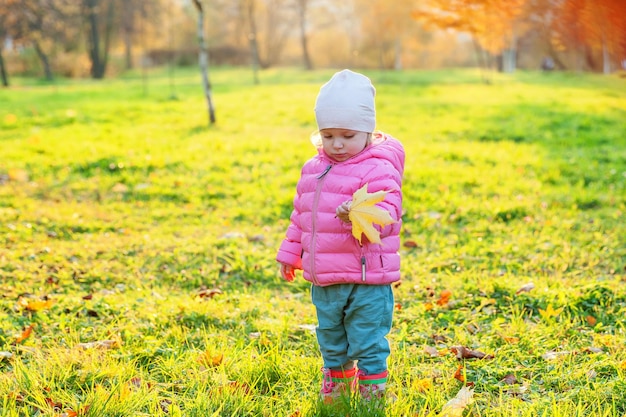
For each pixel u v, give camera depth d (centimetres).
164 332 429
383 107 1973
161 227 764
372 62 5922
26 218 760
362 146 309
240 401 321
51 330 430
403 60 5991
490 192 900
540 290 488
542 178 989
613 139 1338
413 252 654
